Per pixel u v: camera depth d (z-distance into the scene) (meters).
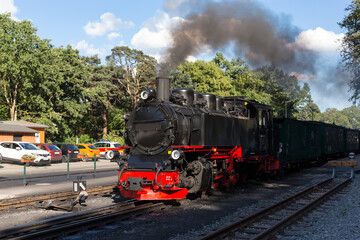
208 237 6.23
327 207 9.53
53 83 35.91
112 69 49.22
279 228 7.11
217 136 11.15
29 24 34.12
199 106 11.69
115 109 54.03
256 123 14.27
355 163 16.09
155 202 9.85
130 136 10.53
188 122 10.59
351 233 6.94
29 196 10.33
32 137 30.22
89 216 8.24
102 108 50.22
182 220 8.09
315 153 23.66
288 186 13.98
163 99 10.69
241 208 9.40
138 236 6.84
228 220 7.96
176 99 11.02
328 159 29.75
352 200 10.57
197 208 9.42
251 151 13.66
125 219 8.08
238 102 14.07
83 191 9.12
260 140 14.59
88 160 30.98
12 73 34.09
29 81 35.91
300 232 7.02
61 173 18.38
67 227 6.95
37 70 34.09
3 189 12.67
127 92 51.53
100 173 18.73
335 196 11.30
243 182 14.20
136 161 9.85
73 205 9.04
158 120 10.01
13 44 33.44
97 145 34.78
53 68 35.97
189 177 9.90
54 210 9.18
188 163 10.09
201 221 8.00
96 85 46.38
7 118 40.50
